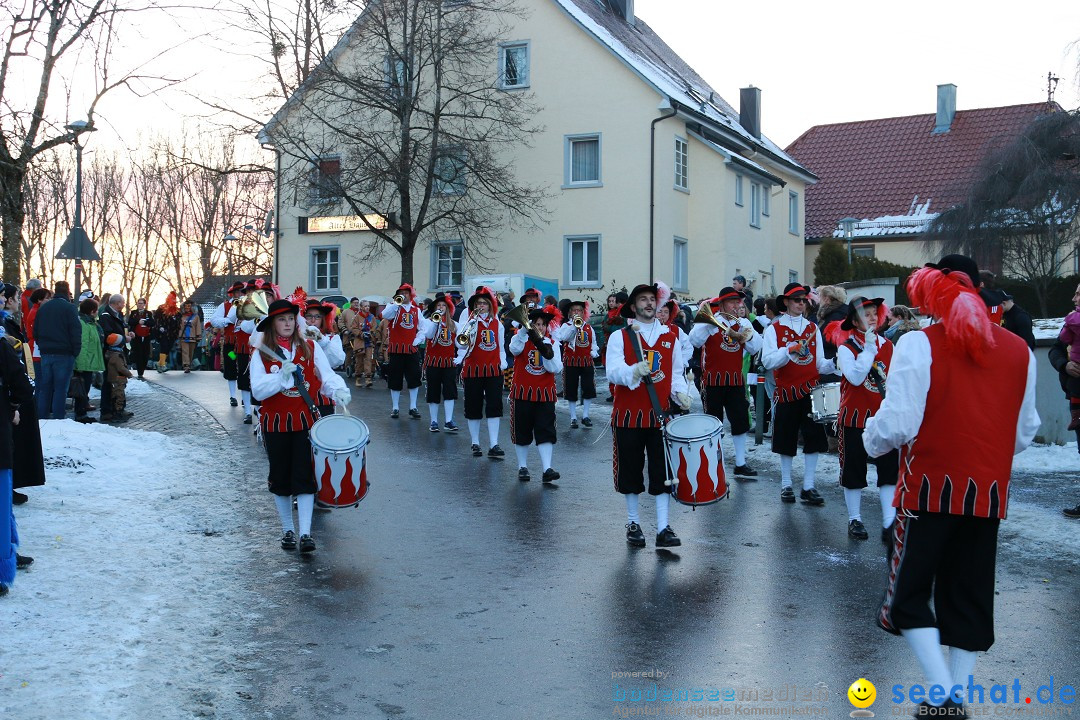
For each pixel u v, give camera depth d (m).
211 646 5.77
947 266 4.77
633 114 29.36
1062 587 7.00
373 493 10.21
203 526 8.54
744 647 5.83
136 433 12.40
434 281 31.42
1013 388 4.62
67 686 5.03
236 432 13.85
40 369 12.98
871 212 41.00
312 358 7.93
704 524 8.98
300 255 33.16
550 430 10.88
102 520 8.35
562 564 7.62
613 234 29.56
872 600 6.71
